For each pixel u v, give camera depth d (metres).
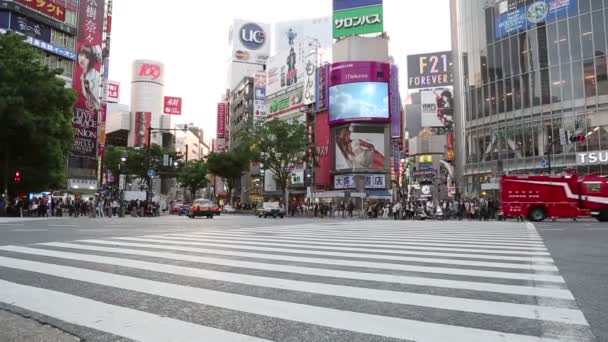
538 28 38.53
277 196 70.50
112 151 71.06
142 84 124.69
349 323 3.75
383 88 56.53
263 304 4.42
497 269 6.66
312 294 4.89
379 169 55.78
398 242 11.31
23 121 27.72
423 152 94.62
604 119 34.34
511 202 27.89
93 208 33.53
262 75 77.81
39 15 47.28
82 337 3.37
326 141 59.66
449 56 68.00
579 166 35.25
